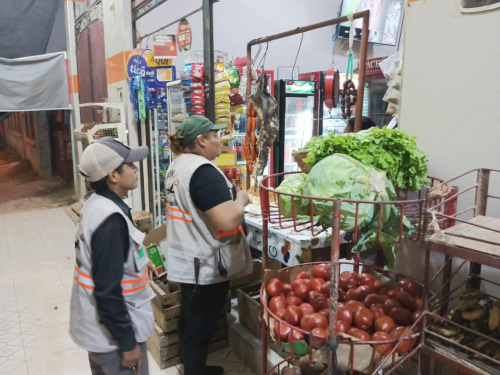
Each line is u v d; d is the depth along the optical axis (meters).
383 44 7.38
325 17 6.94
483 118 1.56
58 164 8.91
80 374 2.43
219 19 5.87
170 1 5.45
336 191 1.21
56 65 6.21
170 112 3.96
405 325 1.39
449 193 1.34
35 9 5.93
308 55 6.89
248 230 2.68
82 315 1.48
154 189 4.26
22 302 3.33
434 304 1.40
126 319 1.43
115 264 1.40
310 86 5.07
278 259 2.36
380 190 1.20
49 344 2.75
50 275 3.88
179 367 2.46
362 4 6.84
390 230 1.29
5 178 9.30
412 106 1.83
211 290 2.01
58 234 5.20
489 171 1.45
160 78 4.05
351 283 1.68
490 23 1.50
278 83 4.85
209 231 1.94
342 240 2.24
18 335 2.85
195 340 2.04
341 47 7.23
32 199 7.34
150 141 4.26
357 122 2.15
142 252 1.57
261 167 2.84
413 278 1.83
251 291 2.70
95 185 1.53
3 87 5.88
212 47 2.82
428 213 1.22
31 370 2.47
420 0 1.75
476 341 1.24
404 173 1.42
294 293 1.58
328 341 1.17
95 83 5.34
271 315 1.40
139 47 4.63
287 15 6.52
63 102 6.39
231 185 2.03
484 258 1.07
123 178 1.54
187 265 1.98
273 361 2.22
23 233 5.27
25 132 10.66
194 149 2.01
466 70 1.60
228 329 2.64
